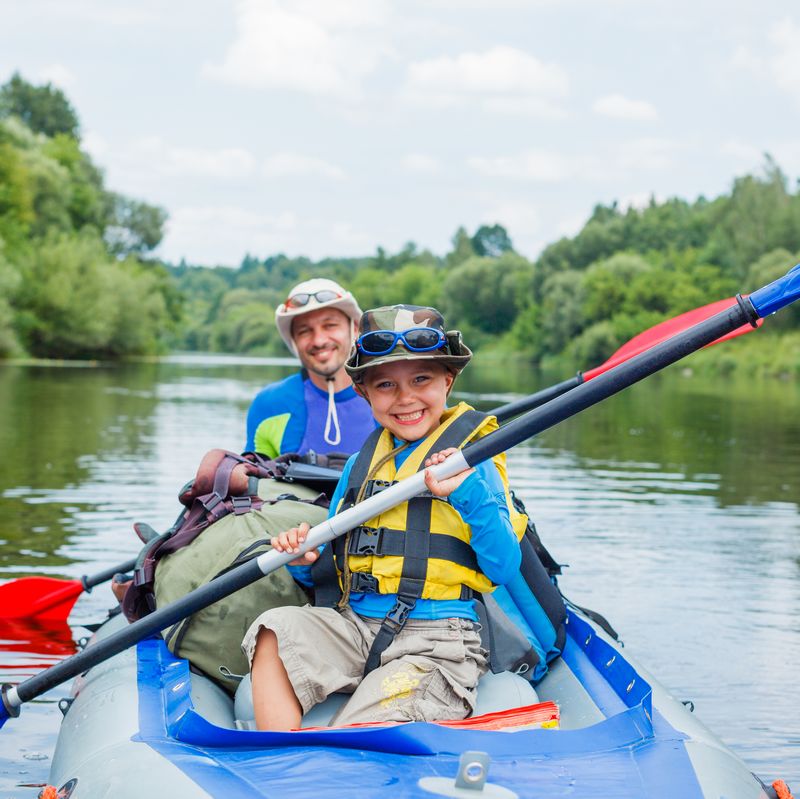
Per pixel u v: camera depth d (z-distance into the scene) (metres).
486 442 2.69
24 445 11.99
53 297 46.88
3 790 3.29
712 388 30.30
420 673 2.70
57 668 3.02
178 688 2.74
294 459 3.80
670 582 6.01
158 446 12.02
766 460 11.68
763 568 6.36
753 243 60.88
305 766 2.20
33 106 77.12
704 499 8.88
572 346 60.16
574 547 6.91
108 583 5.95
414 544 2.78
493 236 138.50
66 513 7.71
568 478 10.12
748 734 3.87
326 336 4.35
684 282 58.78
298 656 2.65
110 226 69.19
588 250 76.44
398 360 2.83
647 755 2.32
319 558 2.95
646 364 2.63
